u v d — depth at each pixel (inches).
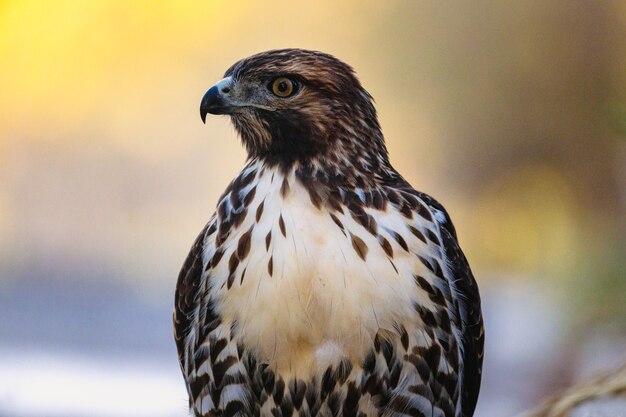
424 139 976.3
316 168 242.2
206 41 990.4
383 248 235.6
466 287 253.0
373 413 240.2
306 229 234.8
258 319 234.5
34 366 574.2
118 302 812.6
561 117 833.5
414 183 975.0
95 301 810.8
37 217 957.8
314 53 250.7
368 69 996.6
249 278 234.8
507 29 907.4
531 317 587.8
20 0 871.1
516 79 891.4
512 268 754.8
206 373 246.4
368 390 237.6
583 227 682.2
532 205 777.6
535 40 867.4
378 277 233.5
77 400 502.0
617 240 396.5
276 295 232.7
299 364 235.5
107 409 490.3
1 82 926.4
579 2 826.8
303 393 237.3
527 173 847.1
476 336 257.3
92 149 976.9
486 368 554.3
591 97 821.2
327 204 237.8
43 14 901.8
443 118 960.9
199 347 246.7
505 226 796.0
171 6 971.3
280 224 235.6
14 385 502.3
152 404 500.4
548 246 674.8
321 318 232.4
